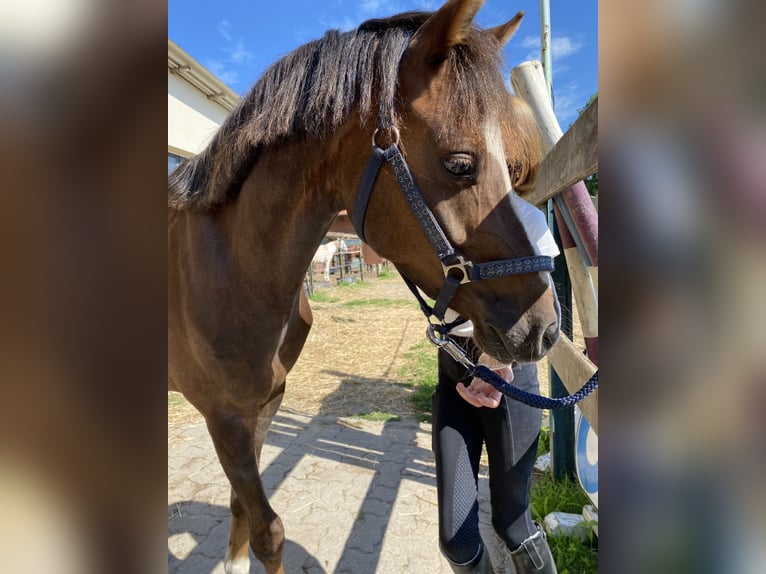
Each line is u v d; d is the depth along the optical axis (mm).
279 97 1101
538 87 1753
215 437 1371
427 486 2449
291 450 2885
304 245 1200
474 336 1056
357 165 1040
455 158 918
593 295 1538
